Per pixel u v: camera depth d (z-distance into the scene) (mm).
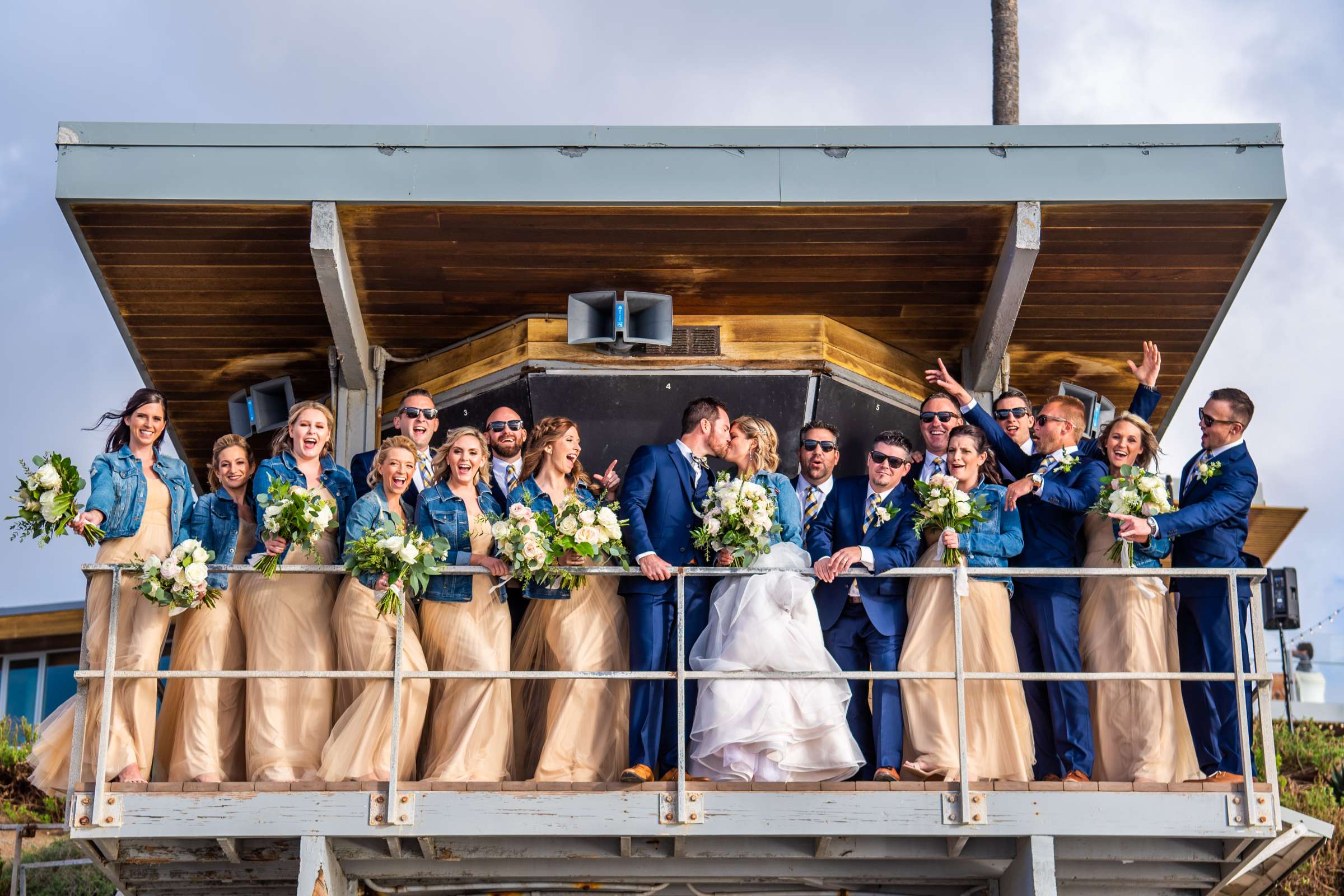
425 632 6957
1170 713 7016
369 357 9047
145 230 8102
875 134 8039
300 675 6465
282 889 7211
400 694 6531
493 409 8898
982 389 9133
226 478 7121
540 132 7980
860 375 8930
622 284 8672
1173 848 6887
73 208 7914
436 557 6637
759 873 6930
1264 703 6723
